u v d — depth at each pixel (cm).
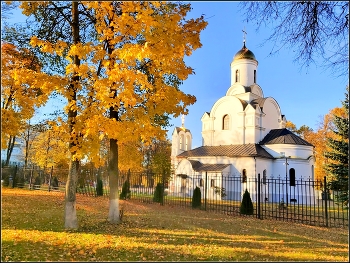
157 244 747
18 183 2728
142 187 2497
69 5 927
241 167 2988
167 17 778
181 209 1716
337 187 1856
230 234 971
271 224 1265
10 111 812
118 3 827
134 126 829
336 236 1036
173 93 891
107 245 706
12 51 985
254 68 3694
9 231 821
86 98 817
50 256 599
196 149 3534
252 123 3203
